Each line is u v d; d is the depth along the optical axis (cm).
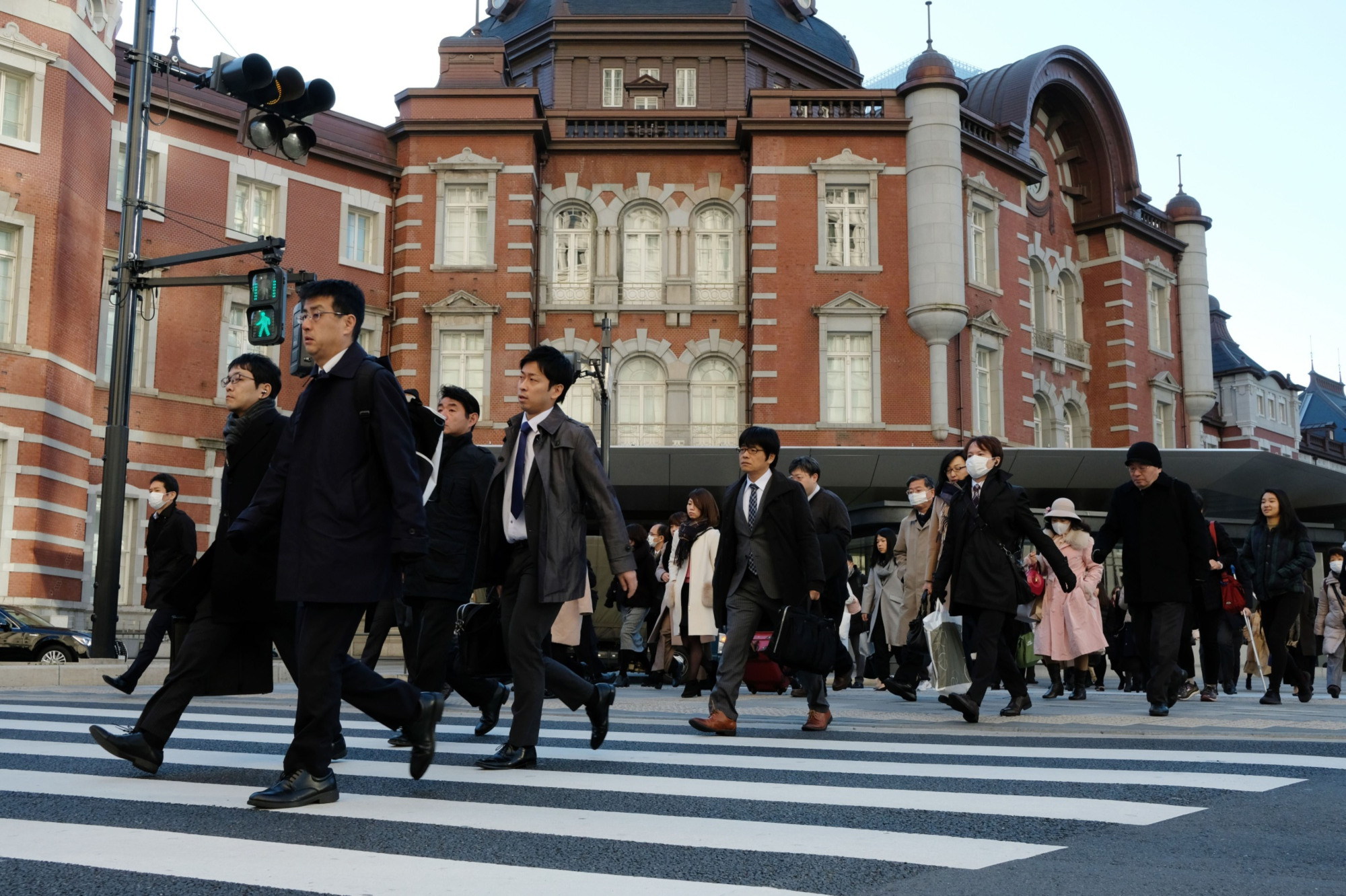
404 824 406
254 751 625
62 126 2150
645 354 2970
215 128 2652
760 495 742
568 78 3475
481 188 2928
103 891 310
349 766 559
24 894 307
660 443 2927
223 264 2645
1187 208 3759
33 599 2047
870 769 552
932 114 2873
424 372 2842
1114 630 1530
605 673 1422
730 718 725
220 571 516
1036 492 2800
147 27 1544
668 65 3484
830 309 2831
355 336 475
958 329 2827
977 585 808
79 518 2195
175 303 2558
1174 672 1046
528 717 555
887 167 2895
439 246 2877
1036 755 604
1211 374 3694
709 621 1184
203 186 2625
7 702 972
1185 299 3722
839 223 2895
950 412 2838
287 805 436
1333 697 1291
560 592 554
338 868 337
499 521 577
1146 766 559
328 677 450
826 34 3822
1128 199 3606
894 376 2823
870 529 2580
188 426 2548
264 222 2741
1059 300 3497
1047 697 1244
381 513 457
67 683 1271
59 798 461
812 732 743
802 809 439
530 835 387
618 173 3030
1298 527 1128
